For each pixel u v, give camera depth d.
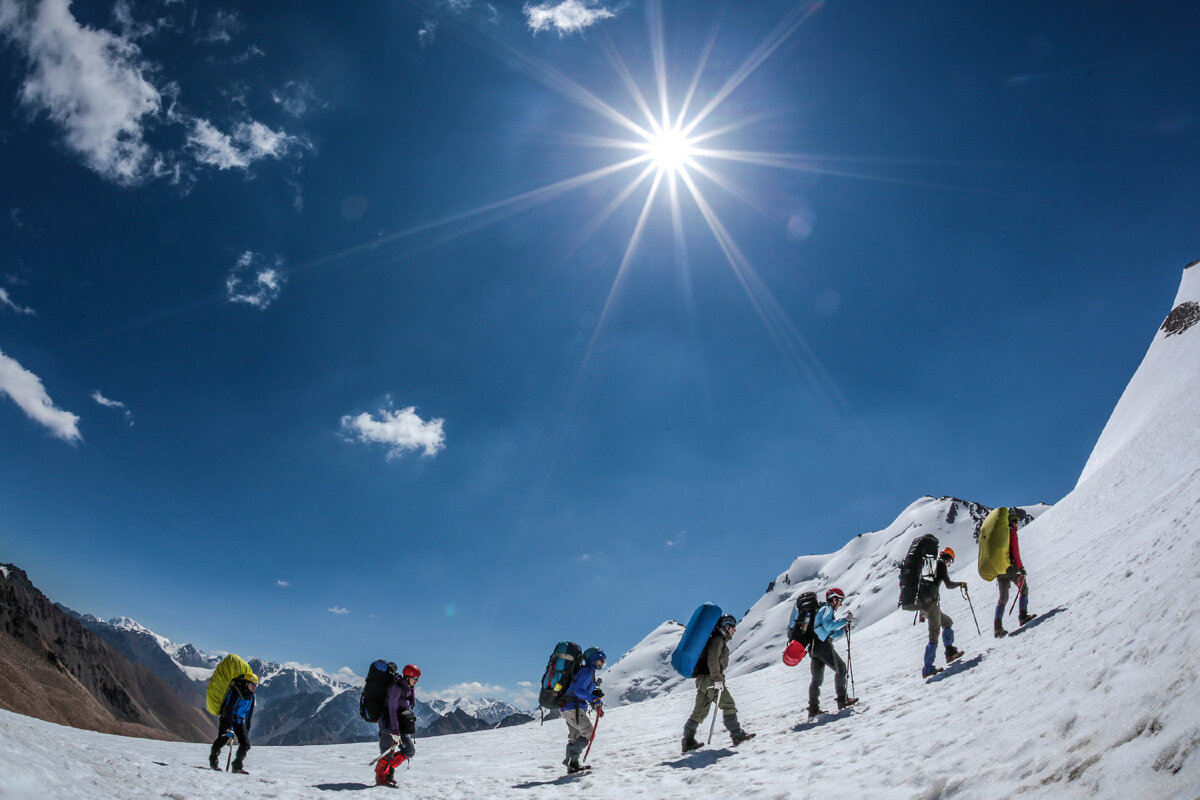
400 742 10.49
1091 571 13.90
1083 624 8.06
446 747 19.88
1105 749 4.12
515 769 13.27
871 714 9.32
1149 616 5.95
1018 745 5.14
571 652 11.68
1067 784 4.03
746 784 7.40
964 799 4.70
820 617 11.27
